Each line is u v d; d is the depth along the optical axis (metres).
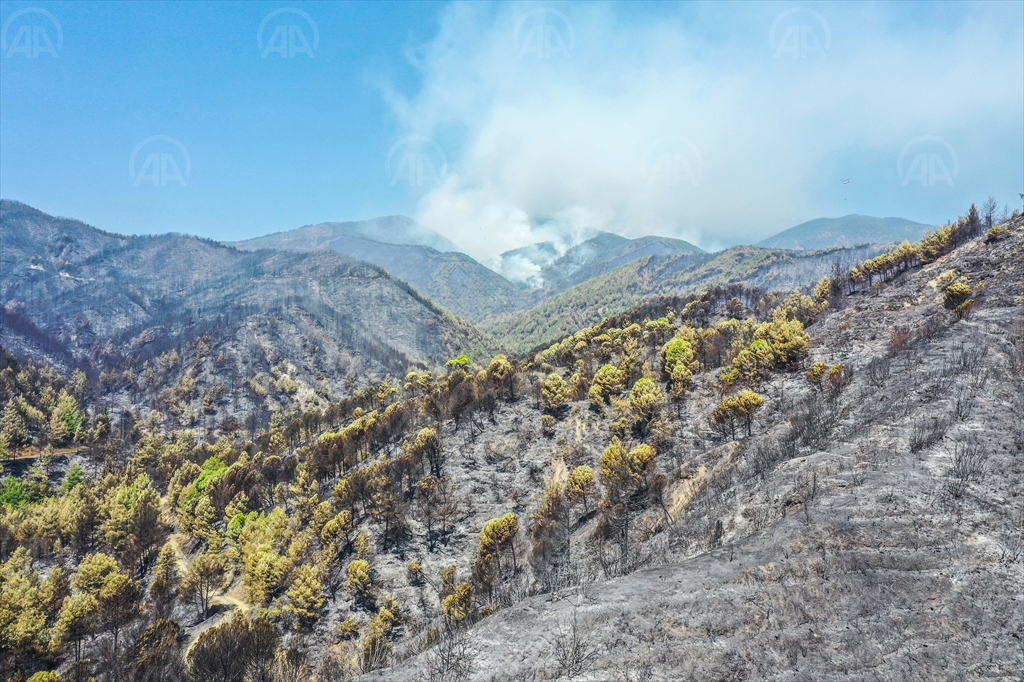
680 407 69.25
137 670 50.06
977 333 51.00
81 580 68.31
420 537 63.84
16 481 123.75
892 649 17.11
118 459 158.00
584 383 91.50
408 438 87.06
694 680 17.09
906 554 21.00
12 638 56.31
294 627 53.47
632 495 50.19
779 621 18.83
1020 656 16.27
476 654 20.30
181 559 84.56
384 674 20.45
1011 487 24.53
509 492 68.06
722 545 25.56
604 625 20.23
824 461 32.72
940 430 31.33
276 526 73.00
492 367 93.81
